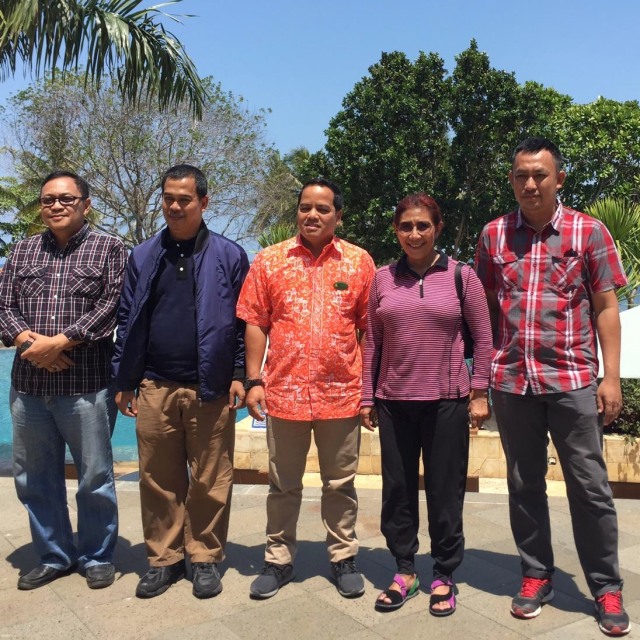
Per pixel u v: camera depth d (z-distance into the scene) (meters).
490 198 19.14
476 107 19.08
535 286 2.76
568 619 2.79
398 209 2.88
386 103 19.34
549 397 2.75
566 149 18.42
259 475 5.18
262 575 3.09
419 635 2.67
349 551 3.14
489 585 3.12
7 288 3.19
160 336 3.05
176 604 2.96
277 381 3.04
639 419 5.17
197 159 22.02
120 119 20.67
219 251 3.12
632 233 6.84
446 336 2.85
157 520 3.14
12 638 2.67
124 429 9.53
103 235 3.23
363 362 3.06
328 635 2.68
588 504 2.74
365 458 5.10
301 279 3.01
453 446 2.85
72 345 3.04
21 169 22.39
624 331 4.36
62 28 6.11
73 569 3.33
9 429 10.37
